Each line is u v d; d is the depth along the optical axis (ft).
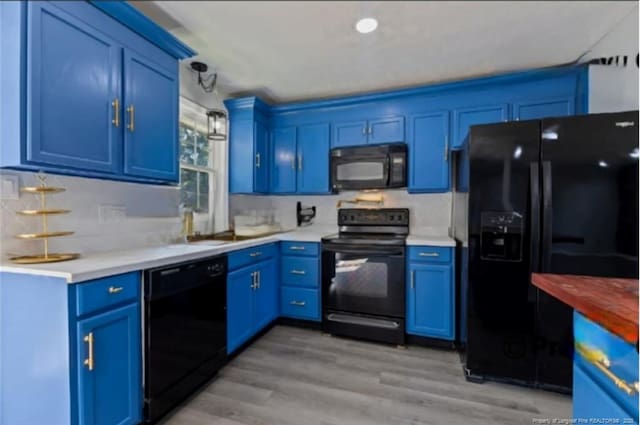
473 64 8.04
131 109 5.87
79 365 4.20
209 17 5.99
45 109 4.57
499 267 6.50
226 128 9.95
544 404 5.95
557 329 6.15
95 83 5.25
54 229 5.60
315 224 11.52
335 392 6.36
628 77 6.48
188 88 8.76
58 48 4.72
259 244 8.68
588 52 7.41
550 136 6.06
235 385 6.60
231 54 7.48
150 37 6.15
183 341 5.91
